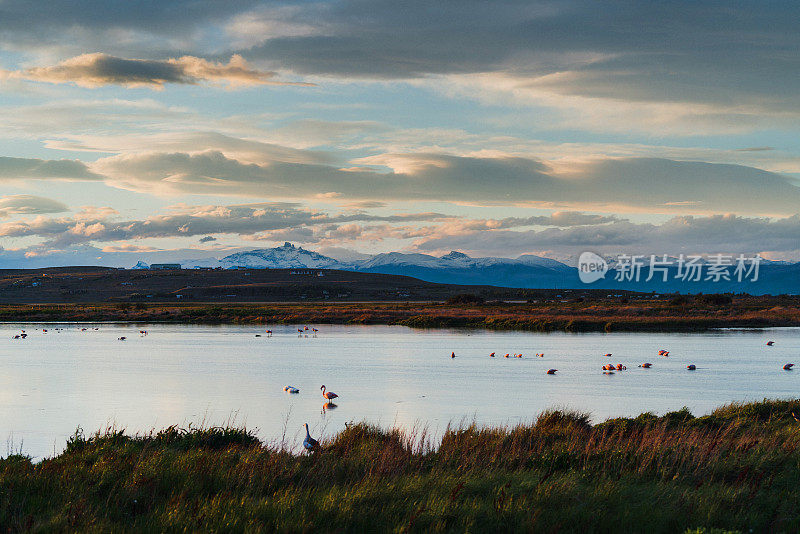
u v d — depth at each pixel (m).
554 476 13.92
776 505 12.19
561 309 136.00
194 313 134.12
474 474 14.64
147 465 14.97
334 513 11.85
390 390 39.31
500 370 49.16
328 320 117.25
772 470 14.36
